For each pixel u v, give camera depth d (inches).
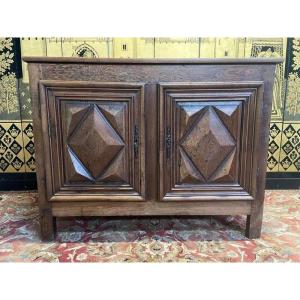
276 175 66.9
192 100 40.8
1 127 63.7
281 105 64.3
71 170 42.0
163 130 41.4
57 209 43.8
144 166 42.4
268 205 58.4
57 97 40.1
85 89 39.9
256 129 41.6
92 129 40.8
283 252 42.5
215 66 40.1
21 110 63.2
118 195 43.2
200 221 52.2
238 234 47.6
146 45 61.5
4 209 56.9
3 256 41.6
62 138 41.3
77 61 39.1
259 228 45.7
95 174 42.3
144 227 50.0
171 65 39.9
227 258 41.2
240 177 43.2
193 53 62.0
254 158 42.5
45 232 44.9
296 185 66.8
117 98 40.4
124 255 42.0
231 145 41.9
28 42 60.4
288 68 62.7
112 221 52.1
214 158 42.1
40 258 41.2
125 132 41.3
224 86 40.2
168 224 51.1
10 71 61.2
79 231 48.6
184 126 41.2
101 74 39.8
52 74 39.7
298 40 61.6
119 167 42.1
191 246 44.2
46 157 41.6
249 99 40.9
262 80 40.7
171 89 40.3
